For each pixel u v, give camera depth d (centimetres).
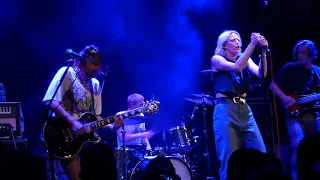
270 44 729
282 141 630
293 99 504
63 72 423
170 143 580
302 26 720
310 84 512
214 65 437
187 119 631
